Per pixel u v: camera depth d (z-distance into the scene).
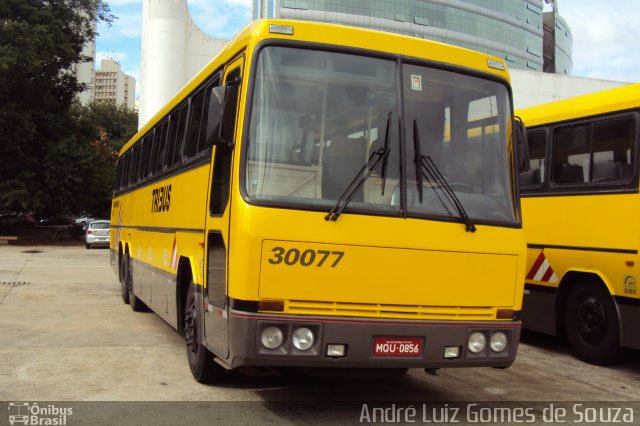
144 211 9.95
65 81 37.59
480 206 5.21
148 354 7.48
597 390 6.68
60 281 16.09
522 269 5.25
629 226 7.43
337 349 4.61
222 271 5.00
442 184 5.06
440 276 4.92
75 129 37.88
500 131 5.50
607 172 7.84
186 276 6.79
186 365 6.96
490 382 6.79
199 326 5.86
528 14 84.75
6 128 33.06
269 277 4.52
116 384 6.07
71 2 37.34
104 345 7.95
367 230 4.74
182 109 7.66
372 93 5.05
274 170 4.72
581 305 8.17
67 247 33.12
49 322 9.62
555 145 8.78
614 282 7.58
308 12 65.88
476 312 5.04
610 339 7.70
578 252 8.14
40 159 35.66
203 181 5.98
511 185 5.42
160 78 51.72
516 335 5.18
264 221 4.55
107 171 46.91
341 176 4.81
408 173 4.99
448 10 74.44
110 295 13.41
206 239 5.61
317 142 4.84
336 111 4.93
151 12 52.22
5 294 13.08
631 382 7.13
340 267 4.66
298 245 4.58
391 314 4.77
